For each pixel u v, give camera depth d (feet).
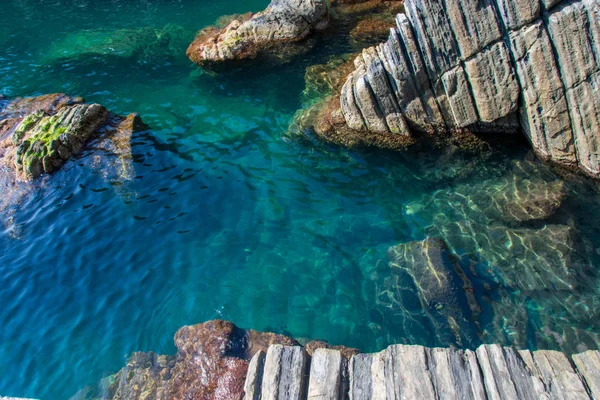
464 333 12.50
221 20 30.99
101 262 15.43
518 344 12.15
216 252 15.58
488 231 15.28
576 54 14.82
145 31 31.27
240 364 11.45
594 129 15.52
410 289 13.73
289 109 22.52
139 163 19.29
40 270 15.25
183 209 17.21
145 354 12.71
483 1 15.17
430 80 17.29
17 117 22.18
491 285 13.62
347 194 17.52
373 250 15.30
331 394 9.34
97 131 20.86
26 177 18.54
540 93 15.88
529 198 15.90
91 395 11.90
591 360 9.44
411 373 9.47
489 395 9.01
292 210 16.99
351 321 13.26
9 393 12.15
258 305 13.91
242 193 17.80
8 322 13.80
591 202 15.88
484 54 15.97
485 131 18.25
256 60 26.30
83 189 18.16
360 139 19.39
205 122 22.07
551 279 13.61
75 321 13.75
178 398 11.16
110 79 26.27
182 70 26.78
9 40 31.24
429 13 15.90
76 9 35.68
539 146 17.03
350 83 18.71
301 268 14.93
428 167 18.26
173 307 13.99
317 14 26.71
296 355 10.09
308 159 19.26
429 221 16.07
